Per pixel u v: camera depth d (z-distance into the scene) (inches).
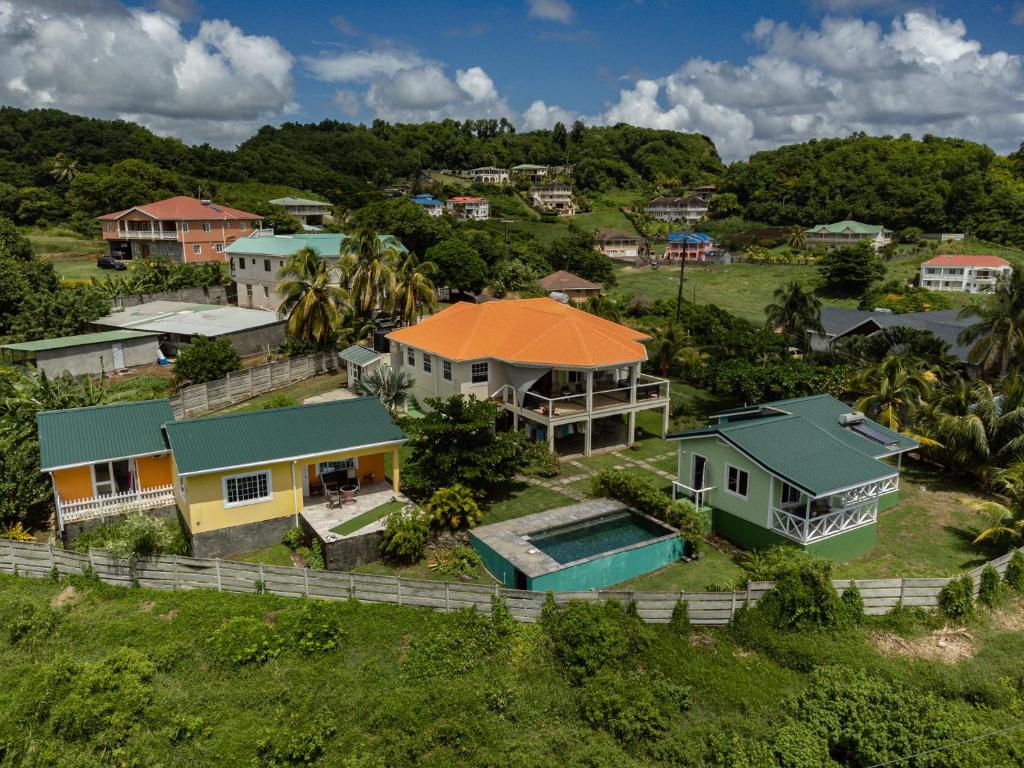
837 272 3693.4
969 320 2132.1
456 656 763.4
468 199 5831.7
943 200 5216.5
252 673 743.1
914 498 1248.8
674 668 752.3
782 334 1899.6
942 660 785.6
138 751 640.4
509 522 1046.4
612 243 5049.2
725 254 4677.7
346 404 1151.0
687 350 1894.7
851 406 1460.4
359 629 797.9
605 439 1512.1
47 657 755.4
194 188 4542.3
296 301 1983.3
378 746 658.8
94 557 879.1
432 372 1533.0
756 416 1266.0
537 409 1417.3
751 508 1048.8
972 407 1286.9
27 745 642.2
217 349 1732.3
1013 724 687.7
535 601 813.2
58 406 1261.1
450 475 1111.0
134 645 769.6
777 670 768.3
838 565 999.0
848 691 711.1
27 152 4972.9
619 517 1094.4
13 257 2343.8
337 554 949.8
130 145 5251.0
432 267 2219.5
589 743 669.9
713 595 813.2
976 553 1035.9
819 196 5935.0
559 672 753.6
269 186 5182.1
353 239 2090.3
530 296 2977.4
